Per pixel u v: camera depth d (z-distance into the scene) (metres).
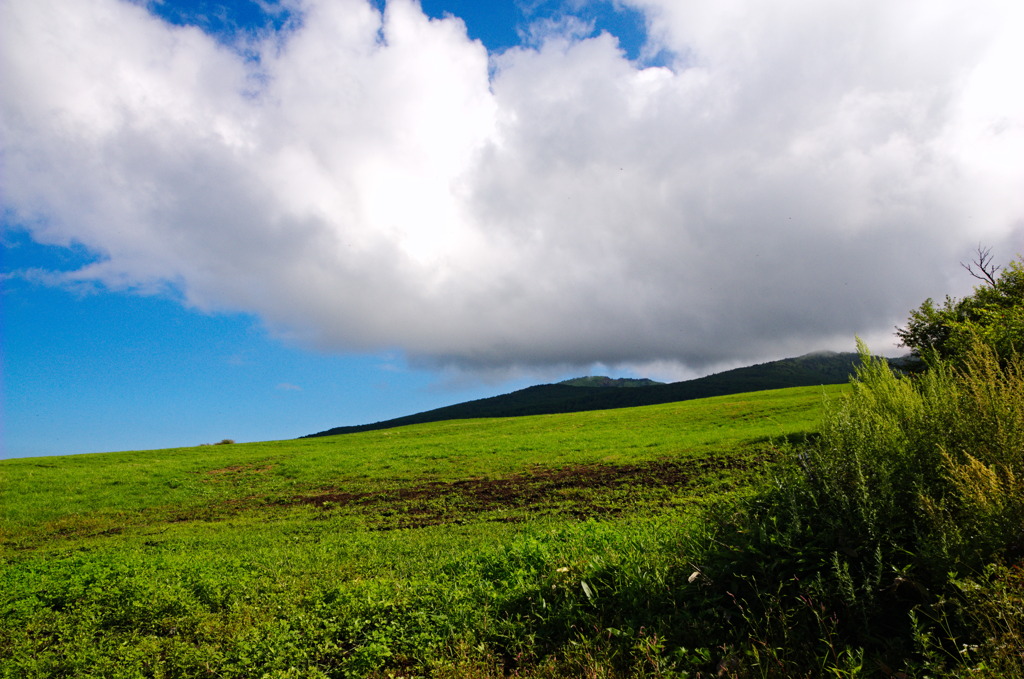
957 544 4.37
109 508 23.47
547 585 6.73
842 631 4.59
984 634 3.71
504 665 5.61
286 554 12.43
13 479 29.02
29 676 6.73
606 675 4.82
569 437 35.53
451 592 7.23
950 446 5.49
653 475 20.92
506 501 19.48
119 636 7.80
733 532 6.26
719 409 43.56
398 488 24.33
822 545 5.32
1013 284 18.19
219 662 6.43
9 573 12.02
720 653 4.77
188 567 11.02
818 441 7.16
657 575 5.94
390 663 5.92
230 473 30.81
